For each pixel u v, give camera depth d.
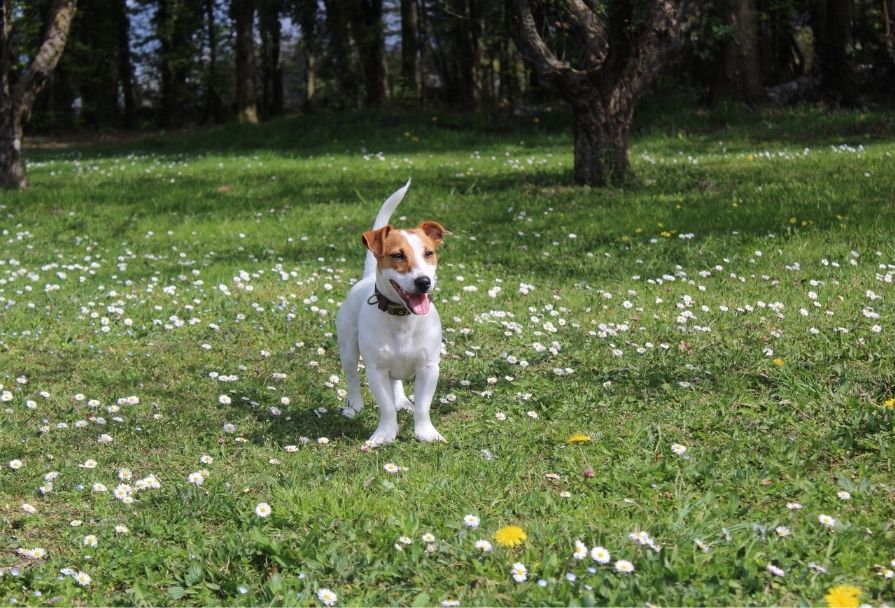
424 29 35.06
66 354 7.01
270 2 31.97
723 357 6.25
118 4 37.03
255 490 4.52
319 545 3.76
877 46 25.55
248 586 3.47
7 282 9.38
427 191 14.58
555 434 5.09
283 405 5.83
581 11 14.02
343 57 33.22
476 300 8.33
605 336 6.95
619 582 3.38
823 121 21.17
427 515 4.07
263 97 40.06
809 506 4.03
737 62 23.86
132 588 3.58
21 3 31.59
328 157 22.05
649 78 14.00
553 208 12.57
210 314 8.06
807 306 7.59
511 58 33.50
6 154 16.14
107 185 16.33
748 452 4.70
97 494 4.49
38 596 3.51
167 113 38.50
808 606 3.20
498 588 3.45
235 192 15.23
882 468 4.42
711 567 3.45
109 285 9.26
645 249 9.95
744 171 14.87
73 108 38.94
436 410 5.65
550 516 4.05
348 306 5.61
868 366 5.94
